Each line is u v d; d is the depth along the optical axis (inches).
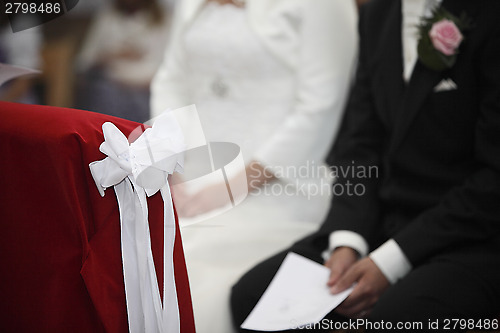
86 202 60.8
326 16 126.3
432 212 96.3
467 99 98.0
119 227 62.1
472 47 96.0
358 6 144.5
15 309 66.7
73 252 61.4
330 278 100.2
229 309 100.2
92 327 63.7
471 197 93.0
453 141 100.0
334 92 126.0
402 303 87.4
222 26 129.2
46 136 59.4
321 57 125.7
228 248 114.0
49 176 60.1
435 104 99.6
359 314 96.0
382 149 115.8
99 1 197.5
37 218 62.4
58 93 188.4
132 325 62.6
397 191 104.7
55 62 187.3
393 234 104.9
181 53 138.3
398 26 107.4
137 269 62.3
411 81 101.6
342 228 107.3
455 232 92.7
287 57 126.3
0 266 65.8
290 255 106.5
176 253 65.1
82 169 59.7
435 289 88.0
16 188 62.5
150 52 198.2
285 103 127.8
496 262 90.6
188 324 66.2
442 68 96.6
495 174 92.3
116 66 198.1
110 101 197.2
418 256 94.2
